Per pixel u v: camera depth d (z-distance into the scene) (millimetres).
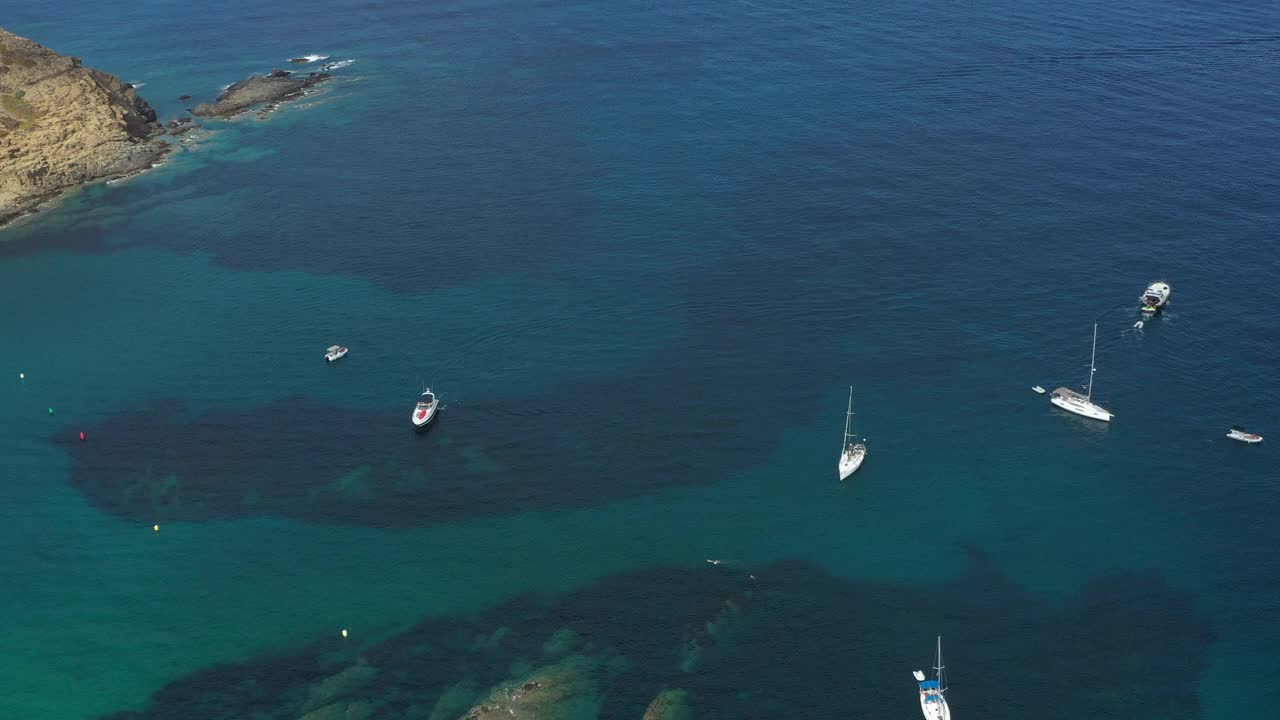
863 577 133500
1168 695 117312
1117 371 167750
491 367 172625
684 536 140250
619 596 131375
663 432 158250
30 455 156625
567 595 131875
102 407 166000
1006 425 158250
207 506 147000
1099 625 126062
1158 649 122812
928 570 134375
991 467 150750
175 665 124125
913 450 154000
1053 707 116188
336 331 182250
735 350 174875
